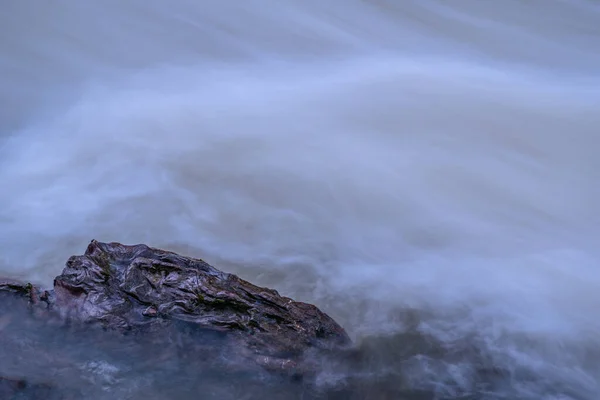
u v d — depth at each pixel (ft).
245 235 39.37
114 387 23.91
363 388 25.88
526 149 50.72
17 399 22.90
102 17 71.46
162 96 60.03
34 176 46.37
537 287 35.14
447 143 50.98
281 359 25.08
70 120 55.67
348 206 43.29
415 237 40.09
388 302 32.78
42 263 35.04
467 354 29.12
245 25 72.02
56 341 25.12
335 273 35.53
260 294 26.68
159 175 46.34
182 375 24.52
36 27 69.51
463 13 74.84
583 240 40.40
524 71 64.69
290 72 64.95
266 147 50.52
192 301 25.63
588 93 59.82
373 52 68.23
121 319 25.26
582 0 77.36
